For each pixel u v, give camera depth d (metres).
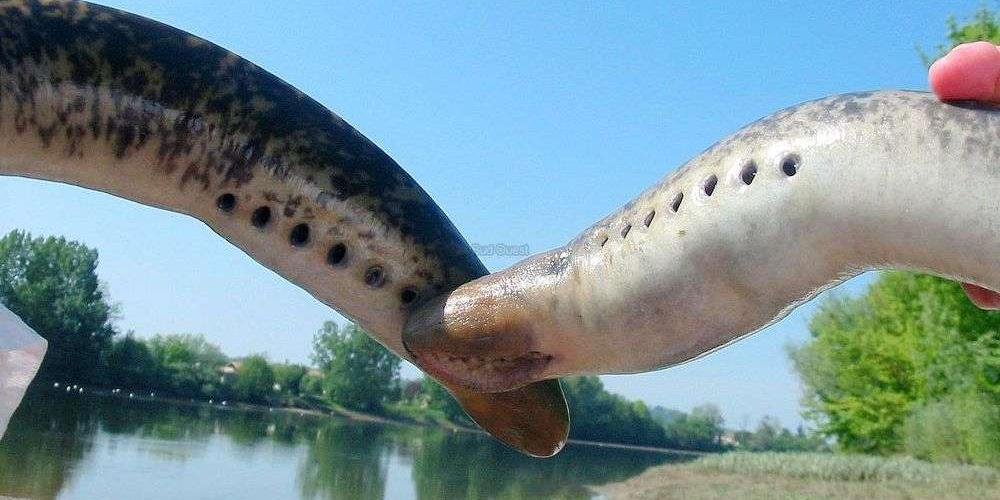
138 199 0.45
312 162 0.45
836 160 0.32
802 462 7.97
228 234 0.46
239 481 5.92
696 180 0.36
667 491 6.65
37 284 15.45
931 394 8.28
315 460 8.25
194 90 0.43
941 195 0.30
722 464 8.47
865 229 0.32
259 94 0.45
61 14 0.42
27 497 3.98
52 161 0.42
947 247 0.30
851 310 9.80
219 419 13.65
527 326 0.41
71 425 8.50
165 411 13.58
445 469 8.55
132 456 6.46
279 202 0.45
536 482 7.64
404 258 0.46
